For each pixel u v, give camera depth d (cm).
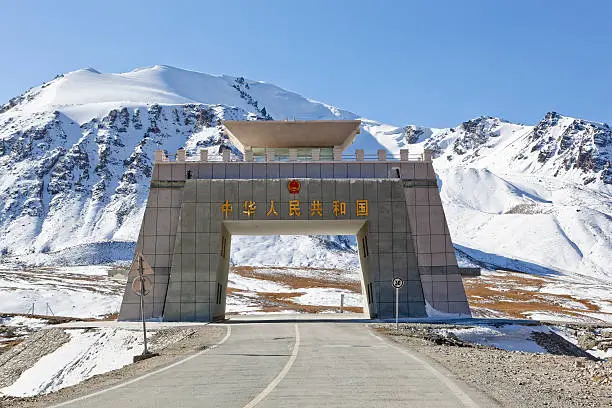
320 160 5322
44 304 10481
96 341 3731
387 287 5041
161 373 1833
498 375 1711
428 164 5300
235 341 3017
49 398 1516
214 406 1236
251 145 5747
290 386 1490
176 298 4947
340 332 3506
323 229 5738
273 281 16338
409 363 1959
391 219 5122
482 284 19075
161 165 5244
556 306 12762
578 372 1845
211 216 5069
